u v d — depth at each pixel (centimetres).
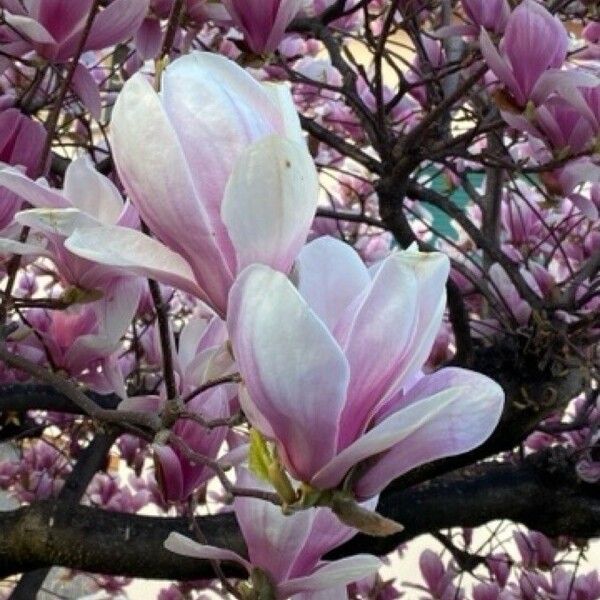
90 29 97
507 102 133
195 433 92
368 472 62
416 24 175
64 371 114
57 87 153
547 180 155
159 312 85
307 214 59
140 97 58
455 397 59
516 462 165
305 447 61
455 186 268
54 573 345
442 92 183
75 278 91
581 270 179
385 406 62
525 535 249
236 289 57
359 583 250
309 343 57
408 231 163
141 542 129
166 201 58
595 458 169
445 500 153
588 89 130
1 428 230
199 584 288
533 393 154
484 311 221
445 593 245
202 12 137
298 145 57
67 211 68
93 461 202
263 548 75
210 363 84
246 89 59
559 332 145
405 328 60
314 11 231
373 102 237
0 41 116
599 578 241
